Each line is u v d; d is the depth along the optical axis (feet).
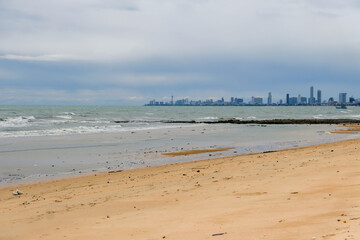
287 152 72.59
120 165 65.00
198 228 22.99
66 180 51.75
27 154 78.28
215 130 157.28
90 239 23.07
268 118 316.19
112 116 313.94
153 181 46.78
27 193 43.78
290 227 20.75
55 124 186.29
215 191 34.86
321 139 113.80
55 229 26.58
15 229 27.30
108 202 34.37
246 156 70.38
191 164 62.95
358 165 41.70
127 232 23.77
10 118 222.89
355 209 23.06
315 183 33.40
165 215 27.30
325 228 19.44
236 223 23.20
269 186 34.45
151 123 222.07
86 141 105.40
